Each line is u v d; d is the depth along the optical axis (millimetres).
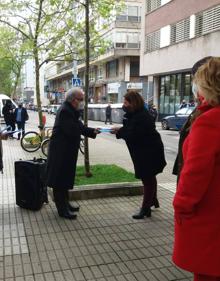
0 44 15492
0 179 8750
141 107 5723
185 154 2521
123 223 5715
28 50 14430
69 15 12328
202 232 2455
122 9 11219
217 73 2432
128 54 47844
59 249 4773
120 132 5836
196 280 2576
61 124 5770
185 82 32031
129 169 10188
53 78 94938
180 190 2422
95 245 4902
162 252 4688
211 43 26078
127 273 4156
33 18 13992
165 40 33094
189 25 29125
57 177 5789
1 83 62844
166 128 26188
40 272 4172
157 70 34688
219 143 2344
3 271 4199
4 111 18781
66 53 13742
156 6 34719
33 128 26719
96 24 12062
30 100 96688
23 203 6387
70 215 5895
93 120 38000
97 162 11461
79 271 4199
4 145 16047
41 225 5621
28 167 6254
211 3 26078
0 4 14117
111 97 53562
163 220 5852
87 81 8258
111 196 7070
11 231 5375
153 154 5742
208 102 2484
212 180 2418
